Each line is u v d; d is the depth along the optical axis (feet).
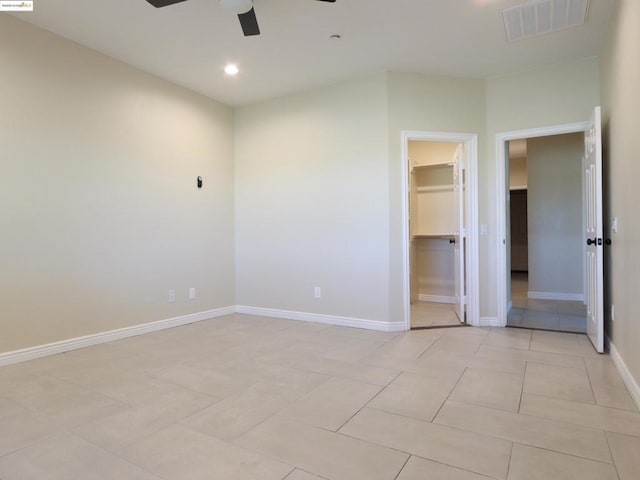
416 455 5.83
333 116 14.30
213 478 5.32
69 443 6.22
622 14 8.66
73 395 8.07
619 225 9.39
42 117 10.68
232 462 5.68
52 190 10.88
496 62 12.67
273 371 9.44
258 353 10.88
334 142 14.30
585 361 10.03
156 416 7.13
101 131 12.03
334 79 13.91
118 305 12.44
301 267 15.11
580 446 6.04
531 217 19.81
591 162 11.46
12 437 6.41
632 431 6.49
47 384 8.67
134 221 12.94
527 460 5.68
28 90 10.40
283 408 7.44
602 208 11.06
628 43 8.21
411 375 9.13
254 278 16.30
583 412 7.20
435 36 10.98
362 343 11.82
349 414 7.18
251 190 16.31
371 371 9.41
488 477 5.29
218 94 15.28
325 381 8.79
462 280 14.39
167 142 14.01
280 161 15.56
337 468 5.52
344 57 12.26
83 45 11.53
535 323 14.32
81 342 11.44
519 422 6.83
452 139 13.70
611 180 10.28
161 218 13.80
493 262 13.93
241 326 14.15
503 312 13.83
